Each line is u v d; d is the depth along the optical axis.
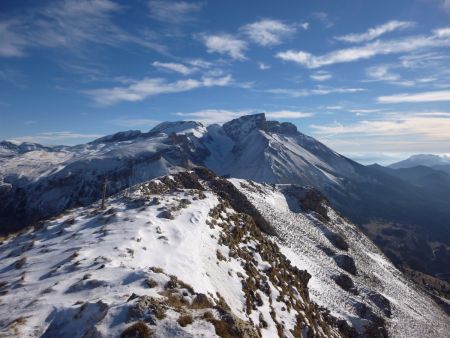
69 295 18.58
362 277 75.56
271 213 82.69
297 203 106.81
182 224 34.59
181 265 25.61
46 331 15.64
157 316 14.91
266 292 32.06
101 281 19.55
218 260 30.55
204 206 42.25
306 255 68.12
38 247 31.03
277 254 45.75
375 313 56.06
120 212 37.00
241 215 48.31
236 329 15.51
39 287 20.48
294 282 41.69
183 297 18.86
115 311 15.16
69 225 36.53
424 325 68.75
